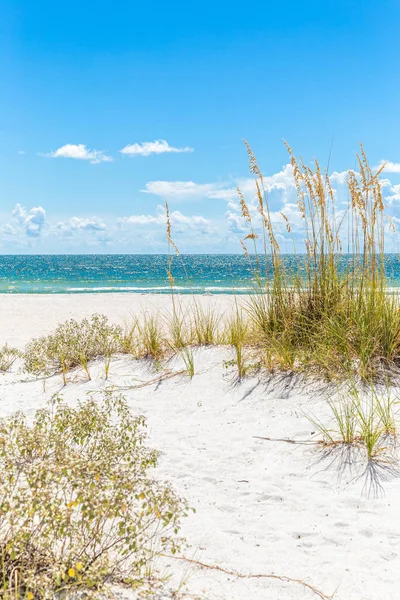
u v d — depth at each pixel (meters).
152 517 3.54
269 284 7.49
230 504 3.95
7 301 20.84
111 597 2.59
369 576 3.01
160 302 19.50
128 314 16.14
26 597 2.35
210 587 2.89
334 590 2.89
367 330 6.36
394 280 6.75
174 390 6.91
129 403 6.60
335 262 7.19
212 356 7.66
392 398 5.46
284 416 5.62
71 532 2.64
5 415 6.12
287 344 6.91
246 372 6.88
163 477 4.44
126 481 2.78
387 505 3.81
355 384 5.85
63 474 2.73
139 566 2.85
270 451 4.88
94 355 8.85
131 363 8.20
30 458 3.45
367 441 4.54
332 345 6.56
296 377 6.43
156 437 5.41
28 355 8.70
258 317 7.58
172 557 3.18
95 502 2.53
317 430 5.16
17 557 2.58
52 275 52.06
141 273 55.88
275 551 3.30
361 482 4.17
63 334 8.86
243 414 5.87
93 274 53.81
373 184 6.58
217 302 17.81
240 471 4.53
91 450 4.16
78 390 7.32
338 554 3.25
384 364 6.16
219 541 3.42
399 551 3.24
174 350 8.18
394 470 4.27
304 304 7.33
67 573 2.59
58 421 4.47
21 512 2.53
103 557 2.71
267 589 2.89
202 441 5.23
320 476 4.34
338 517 3.71
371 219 6.66
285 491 4.14
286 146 7.12
